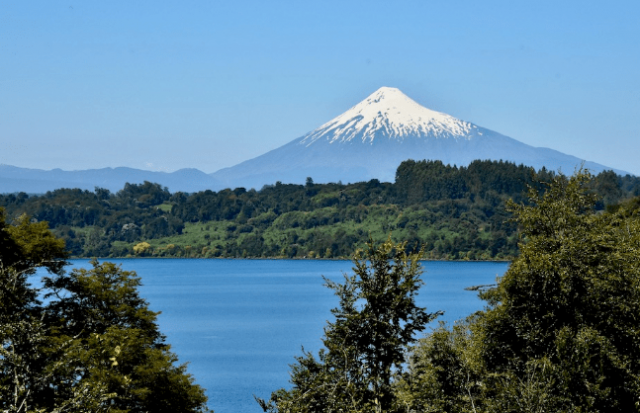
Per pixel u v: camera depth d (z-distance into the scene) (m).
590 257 43.44
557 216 47.41
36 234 59.03
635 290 41.53
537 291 42.41
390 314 36.91
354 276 37.59
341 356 36.38
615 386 38.69
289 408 35.38
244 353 148.12
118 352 43.97
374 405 34.31
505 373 40.75
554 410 37.03
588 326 40.56
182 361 137.00
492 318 42.78
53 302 56.12
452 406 37.81
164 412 50.16
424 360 39.47
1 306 29.80
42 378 28.56
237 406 97.81
